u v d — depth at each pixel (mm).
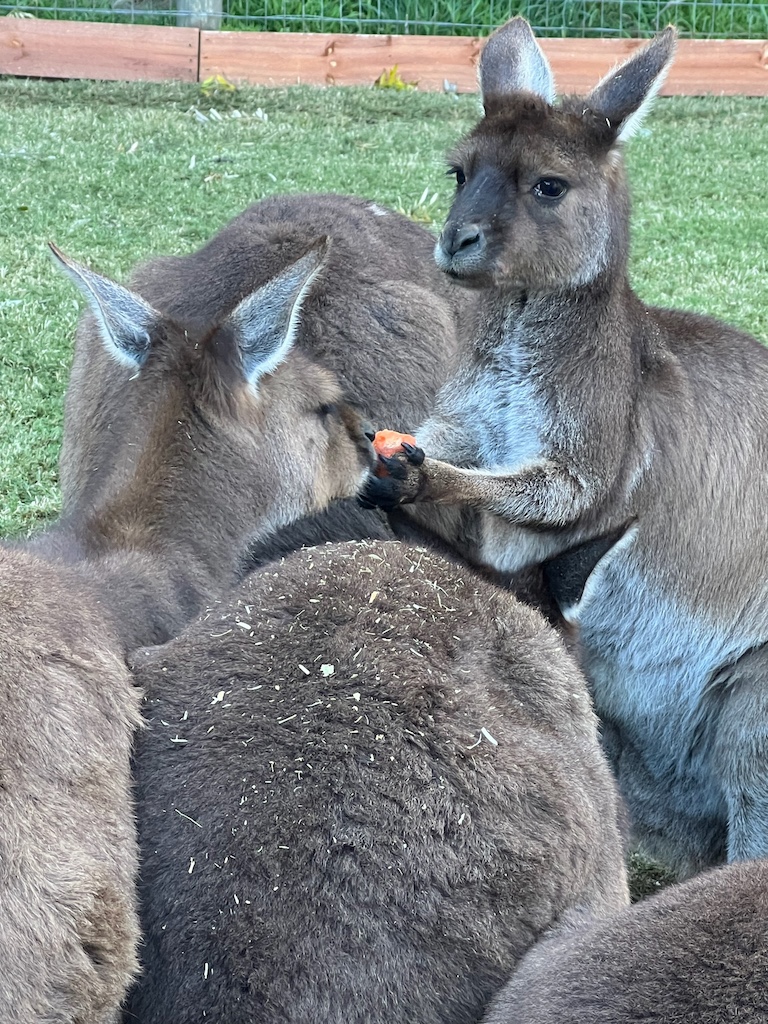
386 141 3352
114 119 3371
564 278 1574
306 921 1147
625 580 1631
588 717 1352
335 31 3893
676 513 1621
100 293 1460
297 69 3713
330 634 1271
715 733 1636
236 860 1165
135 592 1370
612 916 1191
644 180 3219
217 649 1271
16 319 2355
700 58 3768
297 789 1182
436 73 3754
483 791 1200
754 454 1632
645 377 1624
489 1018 1142
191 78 3666
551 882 1203
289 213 1787
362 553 1368
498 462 1644
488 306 1637
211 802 1187
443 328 1732
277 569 1354
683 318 1704
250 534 1487
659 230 2916
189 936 1156
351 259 1723
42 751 1157
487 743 1222
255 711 1224
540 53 1692
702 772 1664
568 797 1235
